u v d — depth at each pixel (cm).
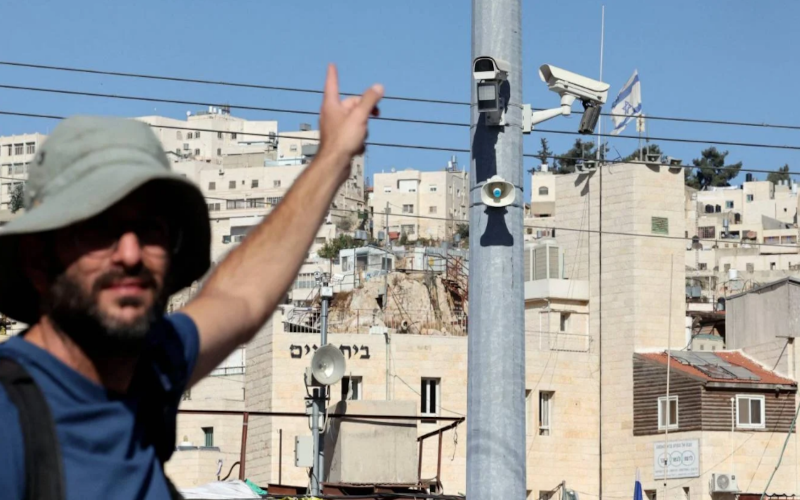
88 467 324
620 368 6181
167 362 363
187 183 349
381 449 3403
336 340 5878
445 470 5853
